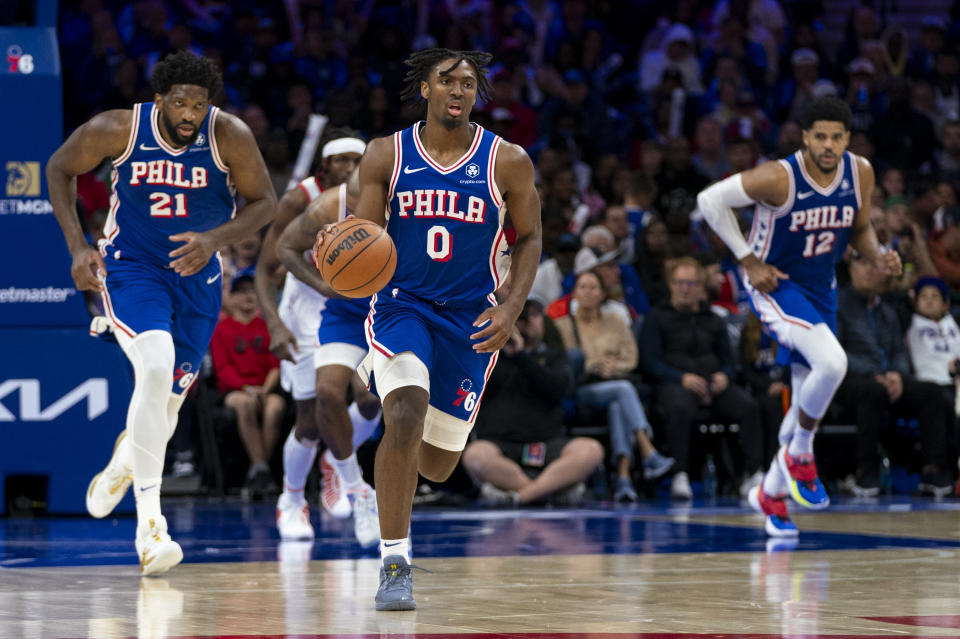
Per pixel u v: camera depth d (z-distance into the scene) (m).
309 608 10.66
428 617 10.14
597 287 26.12
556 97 35.88
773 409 26.22
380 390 10.90
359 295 10.86
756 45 40.34
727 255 29.56
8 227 19.72
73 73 34.03
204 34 37.03
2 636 9.12
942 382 27.50
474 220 11.12
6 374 19.78
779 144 35.38
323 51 36.50
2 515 20.34
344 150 16.53
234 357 24.91
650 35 41.59
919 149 37.22
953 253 30.12
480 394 11.55
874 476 26.42
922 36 42.50
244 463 25.52
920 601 11.16
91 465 20.00
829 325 17.73
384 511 10.79
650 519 20.38
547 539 16.98
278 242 16.09
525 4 41.72
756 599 11.25
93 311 21.12
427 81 11.15
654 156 33.69
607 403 25.56
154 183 13.59
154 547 12.85
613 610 10.55
